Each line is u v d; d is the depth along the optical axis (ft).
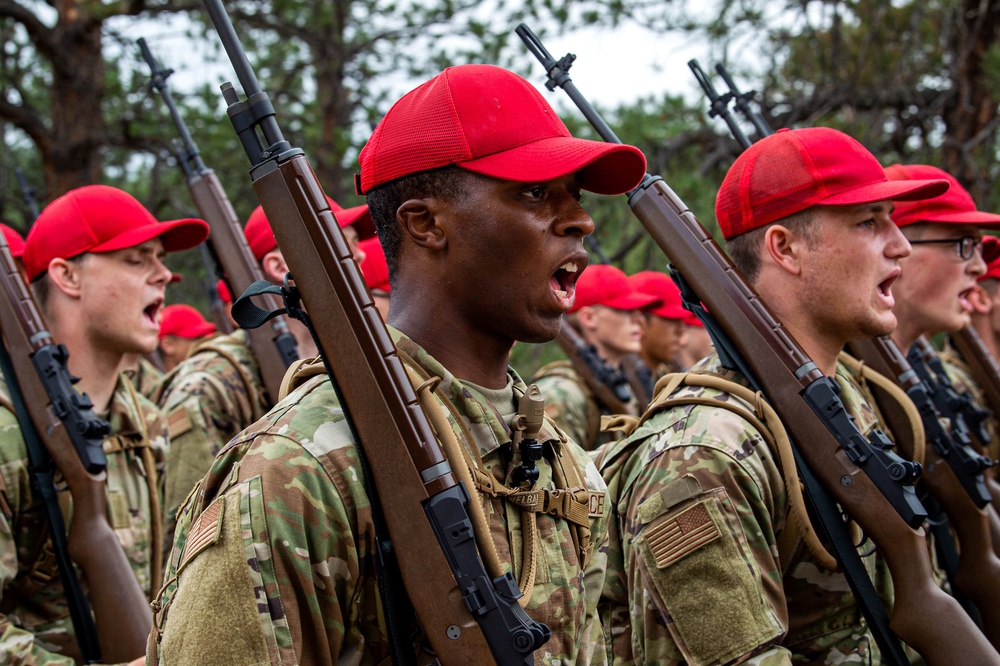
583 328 20.95
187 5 26.71
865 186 8.13
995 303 17.25
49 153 27.25
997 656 7.38
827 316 8.25
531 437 5.67
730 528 7.20
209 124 28.19
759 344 7.90
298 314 5.29
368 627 5.20
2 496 9.14
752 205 8.44
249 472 5.04
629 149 5.59
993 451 16.49
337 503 5.03
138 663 8.07
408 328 5.65
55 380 9.41
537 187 5.41
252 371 14.26
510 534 5.46
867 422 9.00
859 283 8.14
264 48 31.14
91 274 10.71
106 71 29.89
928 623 7.43
